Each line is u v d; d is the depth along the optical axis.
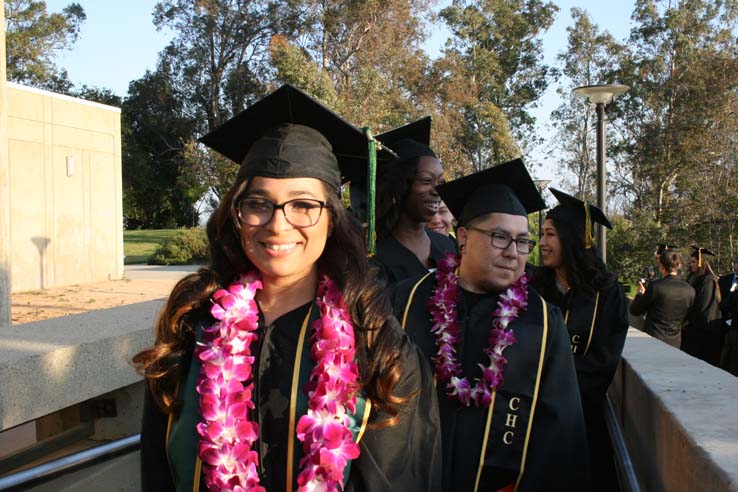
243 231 1.73
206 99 47.41
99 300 14.85
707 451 1.67
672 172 40.66
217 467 1.56
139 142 49.28
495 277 2.54
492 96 54.19
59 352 2.50
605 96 10.41
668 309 7.37
